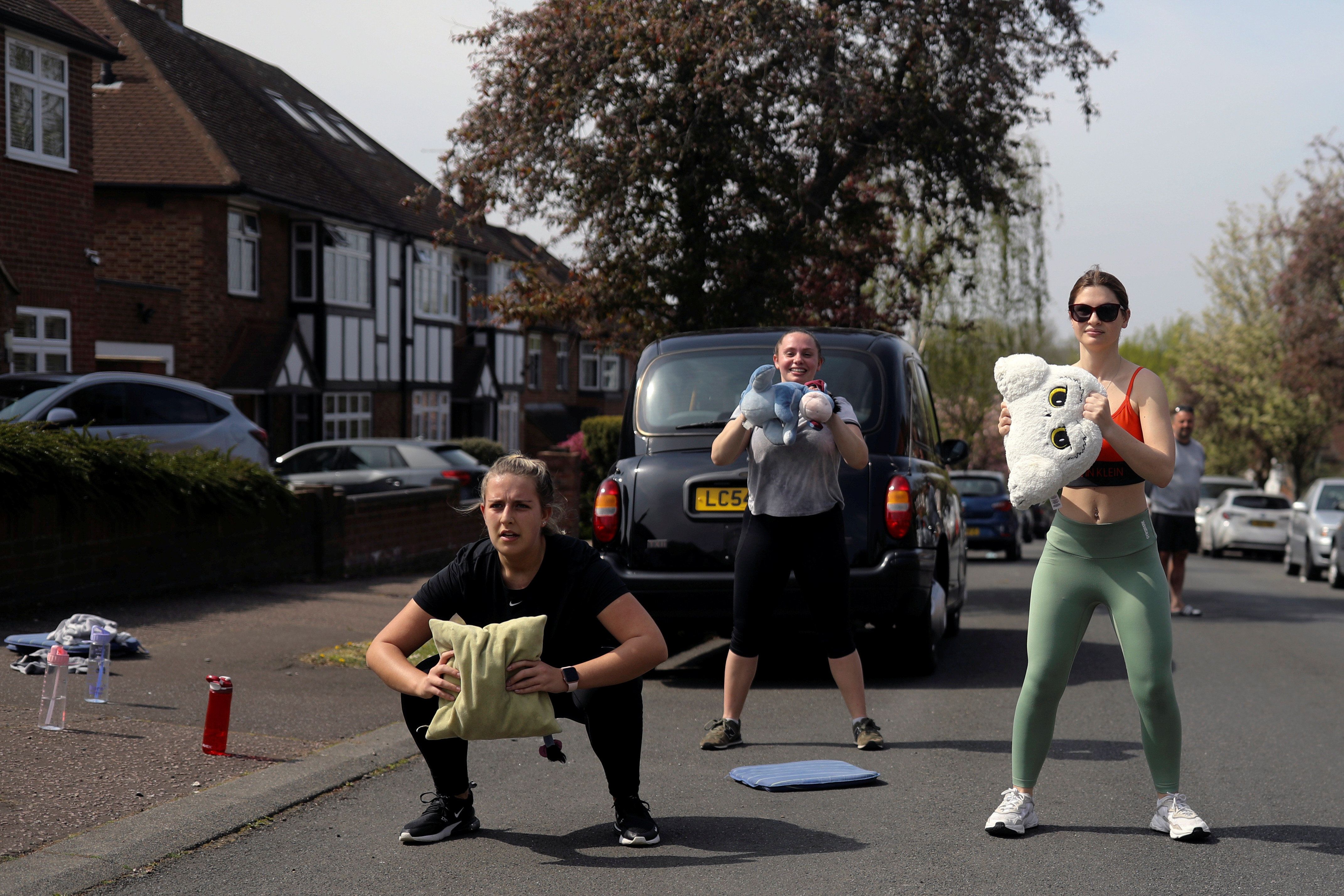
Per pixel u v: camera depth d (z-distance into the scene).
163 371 23.41
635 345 18.67
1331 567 19.44
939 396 38.78
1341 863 4.30
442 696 3.99
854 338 8.62
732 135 16.45
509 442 46.81
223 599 10.94
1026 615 12.74
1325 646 10.59
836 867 4.23
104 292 24.39
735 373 8.41
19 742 5.57
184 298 26.27
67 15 20.25
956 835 4.63
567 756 6.04
